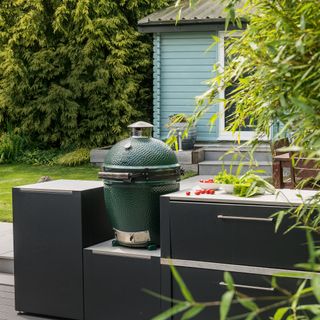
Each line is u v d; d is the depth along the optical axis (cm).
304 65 229
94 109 1350
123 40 1339
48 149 1388
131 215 421
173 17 1203
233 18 258
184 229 392
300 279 358
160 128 1266
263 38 258
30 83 1376
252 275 373
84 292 438
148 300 412
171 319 401
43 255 452
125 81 1349
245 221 373
